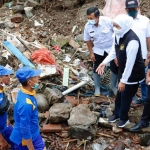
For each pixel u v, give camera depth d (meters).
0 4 8.95
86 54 6.08
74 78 5.41
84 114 4.33
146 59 4.36
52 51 6.22
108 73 5.61
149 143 4.10
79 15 7.30
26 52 5.83
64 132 4.33
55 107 4.51
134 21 4.32
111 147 4.11
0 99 3.33
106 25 4.70
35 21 7.38
